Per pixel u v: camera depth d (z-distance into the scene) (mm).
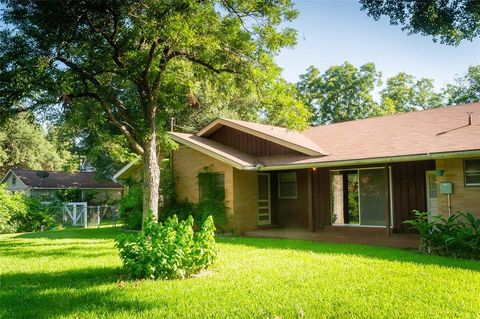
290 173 17172
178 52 12648
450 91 38594
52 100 11609
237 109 31688
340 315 5125
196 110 28891
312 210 14477
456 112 14672
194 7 10555
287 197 17203
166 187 17766
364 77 38781
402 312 5199
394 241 11680
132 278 7406
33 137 41062
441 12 12508
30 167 41844
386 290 6297
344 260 9078
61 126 14836
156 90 12992
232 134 17984
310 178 14484
